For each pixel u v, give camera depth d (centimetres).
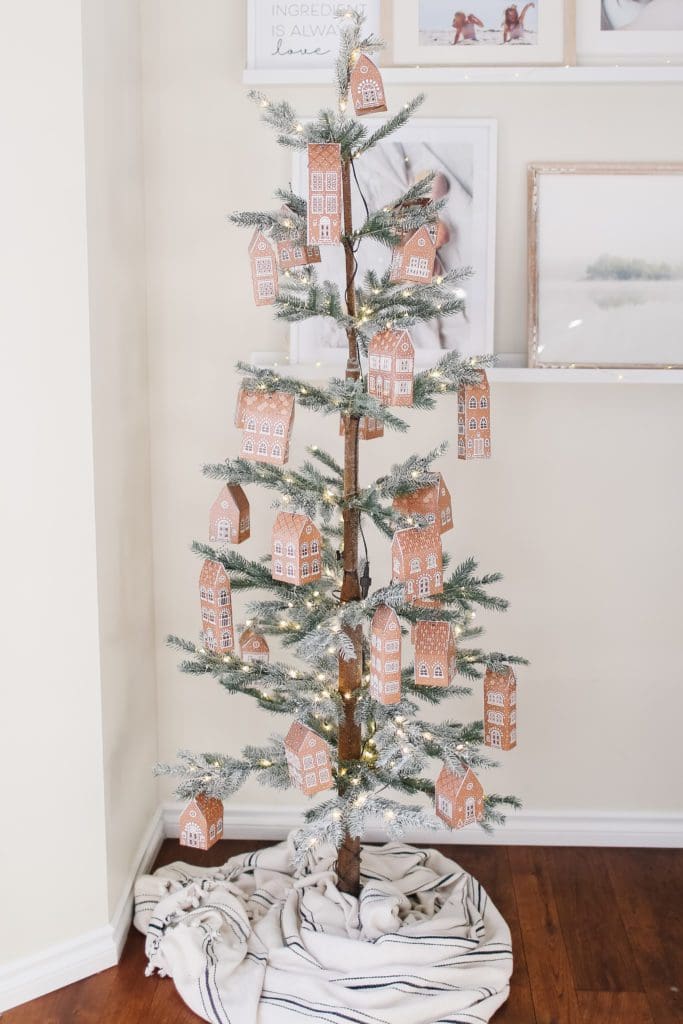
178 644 228
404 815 208
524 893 262
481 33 254
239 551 275
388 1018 208
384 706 217
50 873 225
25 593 215
